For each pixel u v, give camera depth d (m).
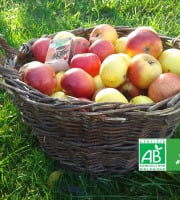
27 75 0.81
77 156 0.81
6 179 0.85
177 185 0.83
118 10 1.49
